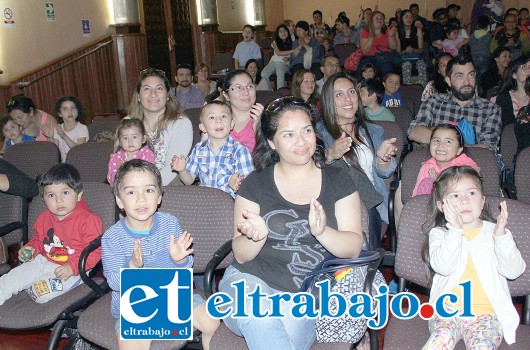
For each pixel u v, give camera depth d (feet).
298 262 7.63
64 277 9.11
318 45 31.50
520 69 14.05
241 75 12.59
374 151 11.11
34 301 9.18
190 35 42.55
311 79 16.92
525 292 7.80
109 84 32.09
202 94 22.15
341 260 7.33
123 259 8.45
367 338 8.93
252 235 7.02
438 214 7.94
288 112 7.38
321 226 6.84
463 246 7.74
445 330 7.29
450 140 10.43
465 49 29.09
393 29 28.43
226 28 47.91
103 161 14.08
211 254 9.24
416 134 13.14
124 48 32.60
